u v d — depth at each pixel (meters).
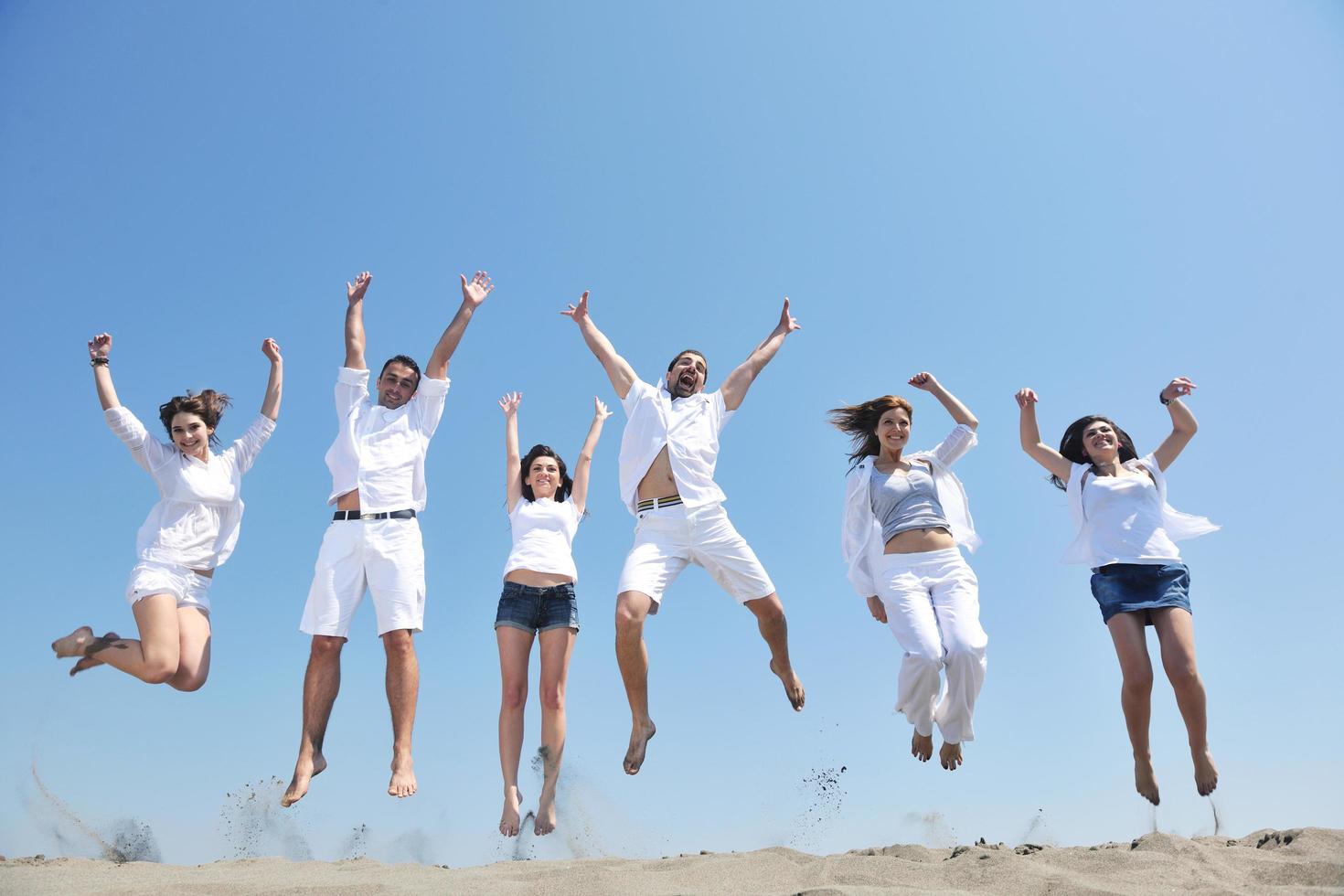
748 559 6.11
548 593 6.56
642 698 5.77
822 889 4.26
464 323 6.41
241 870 5.96
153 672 5.55
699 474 6.10
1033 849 5.54
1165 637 5.68
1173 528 6.15
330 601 5.87
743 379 6.42
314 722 5.75
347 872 5.82
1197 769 5.59
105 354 5.94
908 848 5.61
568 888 4.80
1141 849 5.23
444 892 4.70
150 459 5.89
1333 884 4.43
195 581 5.94
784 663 6.25
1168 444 6.26
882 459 6.32
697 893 4.60
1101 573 5.98
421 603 6.02
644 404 6.29
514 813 6.18
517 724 6.38
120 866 6.20
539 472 6.86
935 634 5.68
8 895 4.96
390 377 6.32
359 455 6.08
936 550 5.93
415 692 5.89
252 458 6.27
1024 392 6.55
